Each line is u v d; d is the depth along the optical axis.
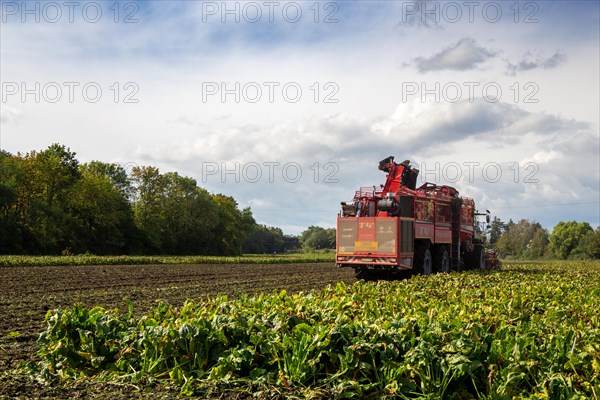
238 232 111.38
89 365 8.45
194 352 8.12
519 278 22.50
